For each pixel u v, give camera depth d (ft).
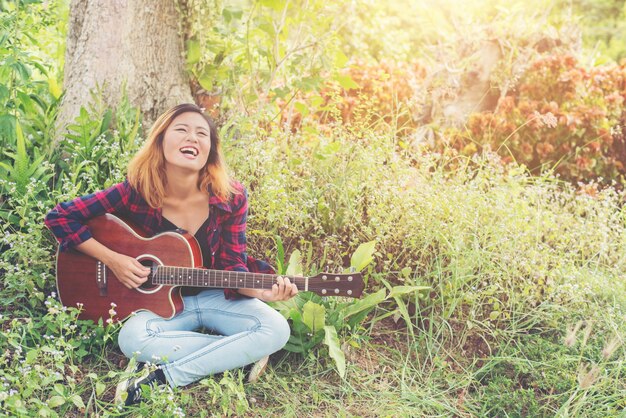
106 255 10.62
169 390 9.60
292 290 10.56
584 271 14.08
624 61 20.92
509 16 21.50
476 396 11.50
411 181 15.14
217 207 10.86
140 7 14.65
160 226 10.90
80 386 10.24
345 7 23.63
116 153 13.41
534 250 13.83
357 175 14.78
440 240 13.70
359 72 20.67
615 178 19.83
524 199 15.33
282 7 15.71
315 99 17.11
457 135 19.61
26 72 13.52
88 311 10.87
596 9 44.68
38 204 11.89
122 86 14.60
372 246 12.41
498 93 20.12
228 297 10.98
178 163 10.39
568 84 19.80
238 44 16.51
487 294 12.75
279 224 13.84
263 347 10.66
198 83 15.79
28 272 11.29
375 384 11.44
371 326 12.46
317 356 11.59
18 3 14.11
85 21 14.84
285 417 10.41
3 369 9.59
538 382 11.57
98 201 10.71
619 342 12.07
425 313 12.99
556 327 12.65
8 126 13.12
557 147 19.62
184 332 10.57
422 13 32.99
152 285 10.84
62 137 14.38
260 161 14.15
